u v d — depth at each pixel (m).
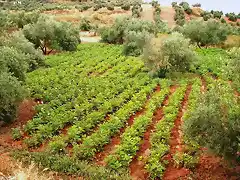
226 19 94.25
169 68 34.53
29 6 109.50
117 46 54.91
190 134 15.41
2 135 21.16
